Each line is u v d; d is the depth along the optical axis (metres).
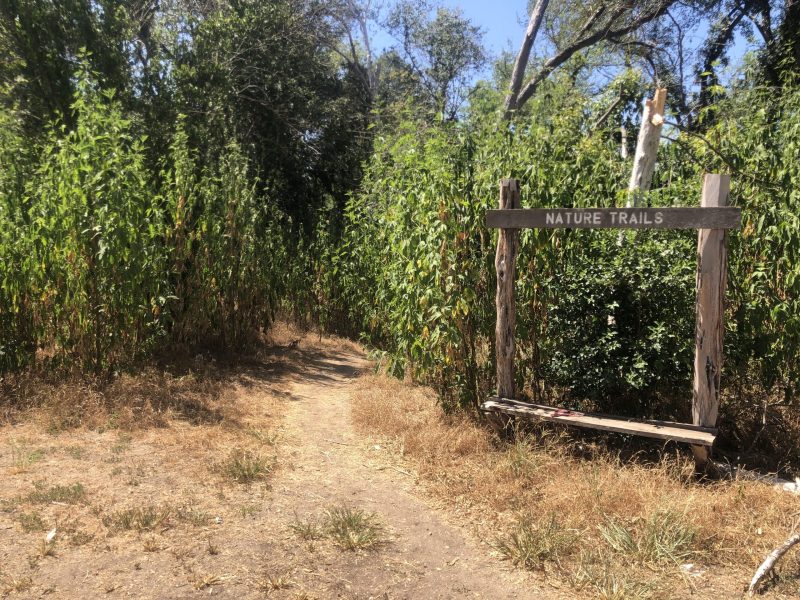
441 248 5.75
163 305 7.98
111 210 6.75
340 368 10.20
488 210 5.41
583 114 7.29
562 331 5.61
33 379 6.77
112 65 11.00
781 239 5.32
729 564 3.57
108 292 6.87
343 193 18.86
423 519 4.27
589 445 5.18
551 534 3.86
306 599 3.21
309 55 18.20
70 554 3.51
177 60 13.23
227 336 10.04
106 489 4.43
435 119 6.70
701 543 3.74
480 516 4.29
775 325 5.55
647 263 5.37
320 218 14.55
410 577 3.50
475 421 6.00
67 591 3.16
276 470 5.03
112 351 7.06
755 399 5.78
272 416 6.71
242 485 4.65
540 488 4.62
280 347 11.26
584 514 4.12
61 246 6.71
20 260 7.09
